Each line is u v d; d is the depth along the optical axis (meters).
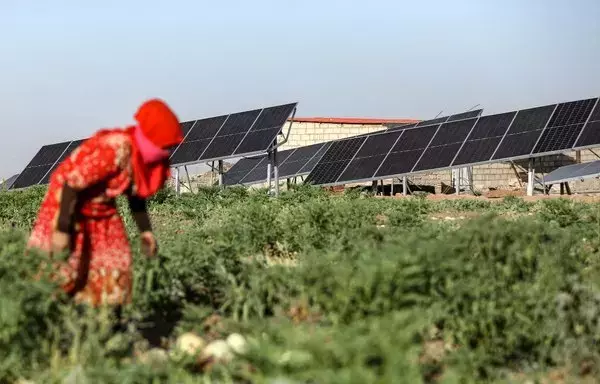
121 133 8.13
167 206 25.94
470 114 47.72
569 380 7.52
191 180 51.16
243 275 9.89
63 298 7.91
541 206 23.56
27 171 40.12
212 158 34.56
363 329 6.96
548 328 8.14
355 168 36.47
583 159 49.88
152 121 8.06
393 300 8.00
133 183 8.24
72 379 6.71
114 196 8.28
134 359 7.56
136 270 9.83
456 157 34.78
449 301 8.31
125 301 8.42
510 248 9.44
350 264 8.97
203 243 12.87
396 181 47.69
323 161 37.84
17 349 7.30
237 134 35.22
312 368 6.36
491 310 8.15
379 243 11.27
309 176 37.28
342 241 12.73
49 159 40.06
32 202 25.91
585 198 26.58
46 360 7.36
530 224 10.34
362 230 12.46
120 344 7.62
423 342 7.80
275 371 6.46
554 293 8.52
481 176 49.41
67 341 7.69
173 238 14.45
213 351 7.63
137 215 8.67
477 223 9.93
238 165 50.38
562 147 32.72
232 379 7.09
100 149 7.98
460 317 8.25
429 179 49.12
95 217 8.25
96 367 6.91
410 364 6.36
